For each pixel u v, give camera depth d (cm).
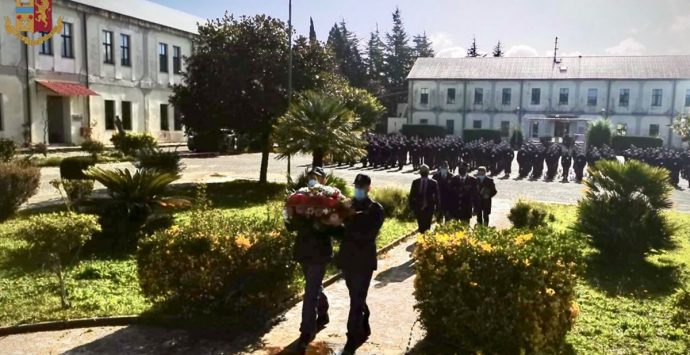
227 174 2330
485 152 2717
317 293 553
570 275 555
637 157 2638
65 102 3303
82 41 3388
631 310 709
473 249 541
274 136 1503
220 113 1827
